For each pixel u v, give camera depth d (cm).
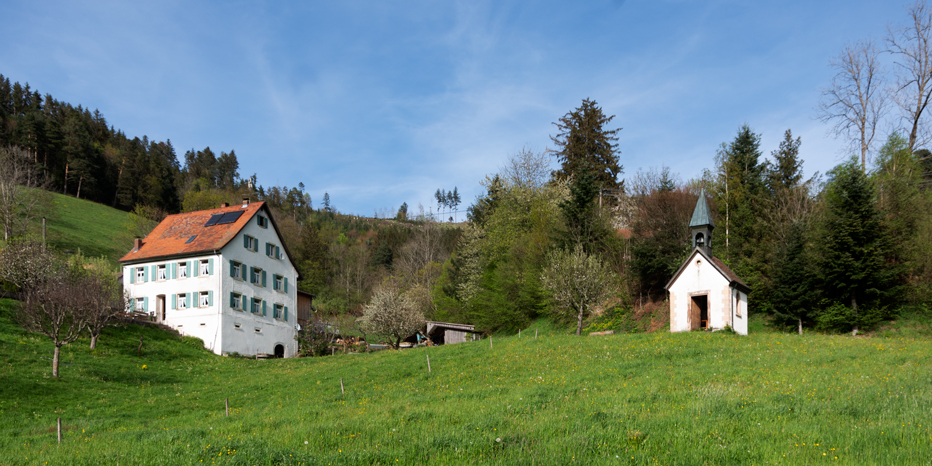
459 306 6856
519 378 2631
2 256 4519
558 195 6612
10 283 4425
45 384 2881
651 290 5431
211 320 4825
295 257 9994
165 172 13188
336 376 3156
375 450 1249
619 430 1302
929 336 3788
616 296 5297
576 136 7406
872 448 1088
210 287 4884
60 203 9894
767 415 1400
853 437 1156
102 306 3797
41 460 1402
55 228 8300
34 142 10906
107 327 4206
